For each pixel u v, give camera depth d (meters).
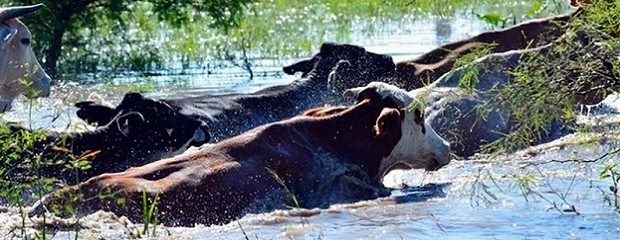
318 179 12.46
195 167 11.68
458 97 15.47
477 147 15.47
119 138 13.70
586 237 10.56
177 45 27.78
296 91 17.55
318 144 12.83
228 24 27.20
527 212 11.55
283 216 11.59
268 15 34.53
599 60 11.12
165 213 11.16
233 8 27.36
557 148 14.20
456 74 15.88
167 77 23.64
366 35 30.47
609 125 12.66
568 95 11.21
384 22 33.50
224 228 11.07
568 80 11.19
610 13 11.24
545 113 11.37
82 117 14.69
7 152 11.71
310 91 17.69
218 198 11.54
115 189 11.05
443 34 30.27
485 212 11.64
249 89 21.38
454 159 15.09
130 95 14.18
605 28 11.51
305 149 12.62
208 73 24.09
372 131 13.16
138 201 11.01
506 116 15.46
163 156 13.93
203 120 15.98
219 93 20.83
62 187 11.31
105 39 27.44
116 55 26.64
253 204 11.74
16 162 11.85
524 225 11.04
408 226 11.09
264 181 11.97
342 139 13.02
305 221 11.38
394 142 13.26
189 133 14.00
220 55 26.72
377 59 18.20
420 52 26.03
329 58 18.22
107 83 22.62
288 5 37.47
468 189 12.82
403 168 13.53
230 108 16.55
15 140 11.46
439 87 15.92
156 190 11.18
